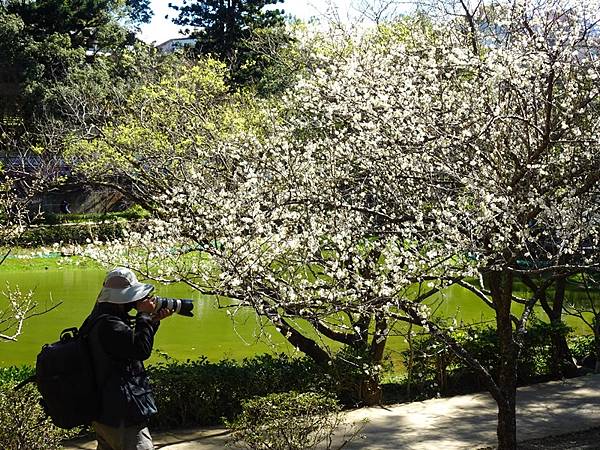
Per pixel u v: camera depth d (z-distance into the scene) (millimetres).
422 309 6223
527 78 5953
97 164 10836
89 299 18125
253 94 13633
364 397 8773
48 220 28156
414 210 6105
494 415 8273
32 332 13609
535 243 6312
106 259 7777
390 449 6957
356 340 8914
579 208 6164
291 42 12211
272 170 7273
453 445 7113
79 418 4172
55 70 31250
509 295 6258
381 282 5988
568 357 10469
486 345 9562
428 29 8648
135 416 4164
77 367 4164
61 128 16875
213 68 15555
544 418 8117
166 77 13492
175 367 8445
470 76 7402
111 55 36750
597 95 6098
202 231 7105
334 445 7070
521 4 6098
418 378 9516
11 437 5297
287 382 8430
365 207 7117
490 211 5531
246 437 5188
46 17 34531
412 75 6980
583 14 6195
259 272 6469
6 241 9672
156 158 9703
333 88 6676
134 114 12180
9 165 16016
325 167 6992
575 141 5961
